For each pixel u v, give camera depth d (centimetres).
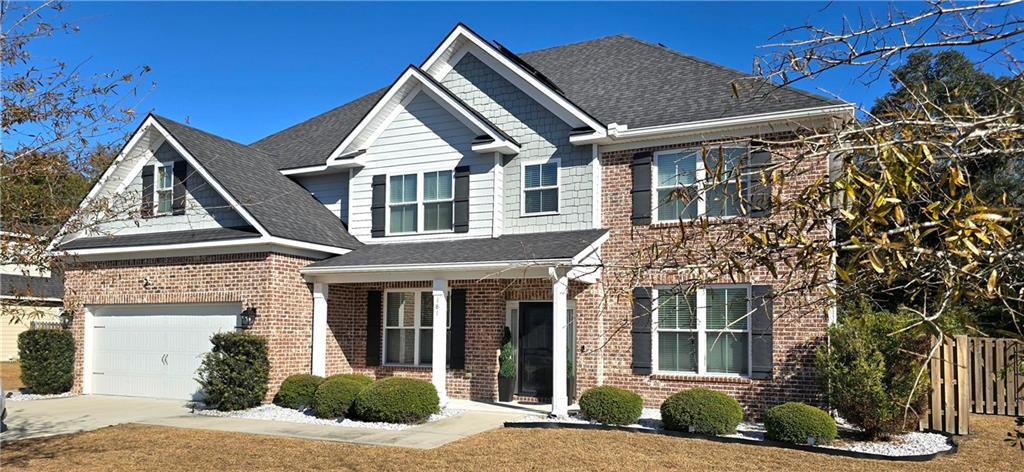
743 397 1523
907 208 351
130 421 1498
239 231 1772
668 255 444
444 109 1877
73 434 1352
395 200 1919
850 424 1339
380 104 1911
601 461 1108
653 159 1667
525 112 1816
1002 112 340
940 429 1352
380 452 1178
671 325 1619
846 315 1360
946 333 332
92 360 1953
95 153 974
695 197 437
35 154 921
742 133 1563
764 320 1510
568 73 2105
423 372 1834
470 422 1463
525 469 1060
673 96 1786
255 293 1700
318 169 2031
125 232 1981
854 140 369
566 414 1495
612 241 1683
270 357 1675
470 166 1831
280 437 1312
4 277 2697
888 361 1268
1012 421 1505
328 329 1839
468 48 1905
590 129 1692
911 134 345
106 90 958
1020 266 320
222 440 1286
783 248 360
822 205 351
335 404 1504
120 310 1928
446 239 1839
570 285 1727
